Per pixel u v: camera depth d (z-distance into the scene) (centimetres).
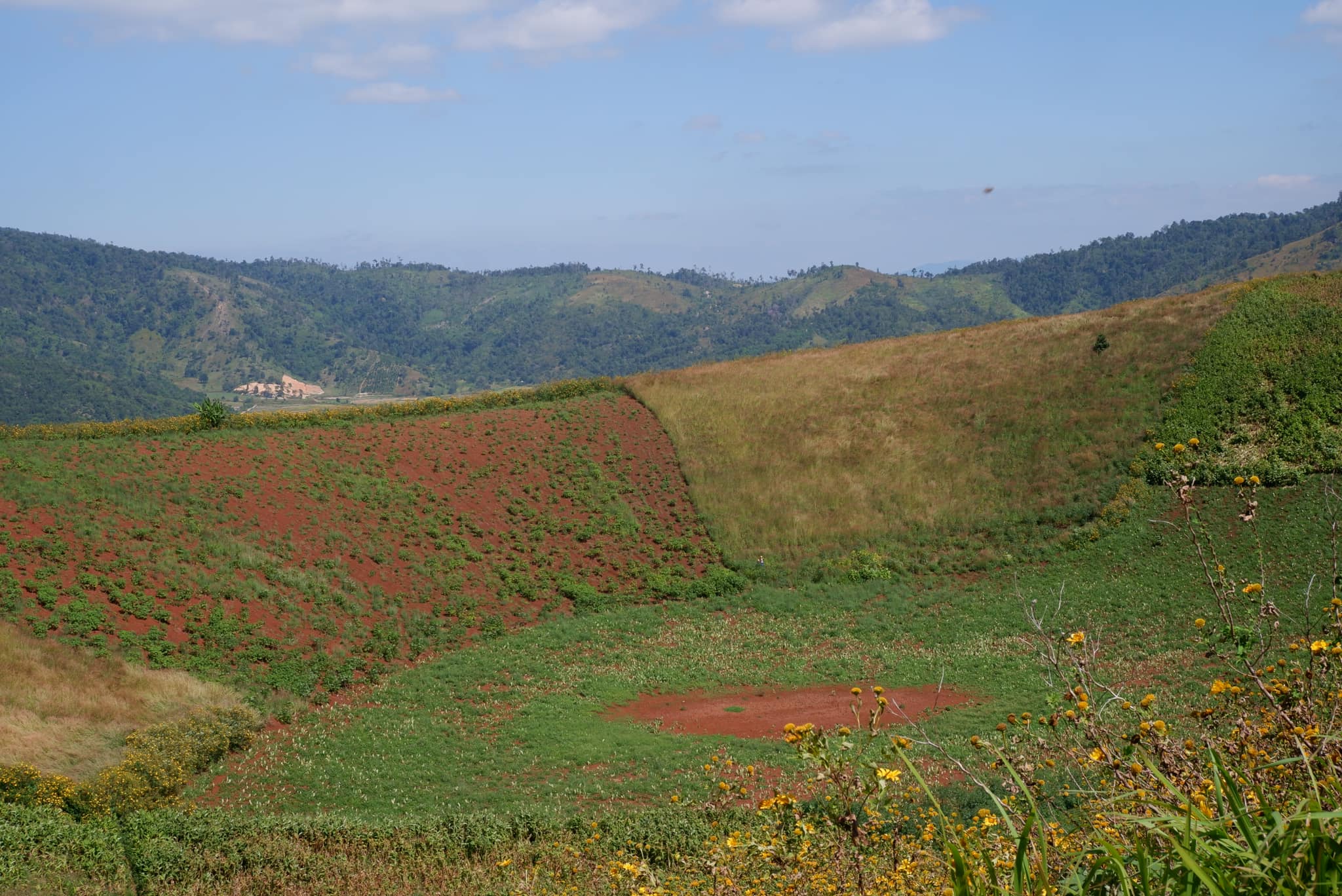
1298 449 3653
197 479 3766
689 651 3234
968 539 3878
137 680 2497
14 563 2825
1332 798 295
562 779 2177
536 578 3800
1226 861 267
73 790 1855
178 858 1514
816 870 513
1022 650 2911
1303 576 2912
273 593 3133
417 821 1705
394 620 3306
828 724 2458
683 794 1991
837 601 3606
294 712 2630
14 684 2259
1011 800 395
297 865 1505
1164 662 2584
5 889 1284
